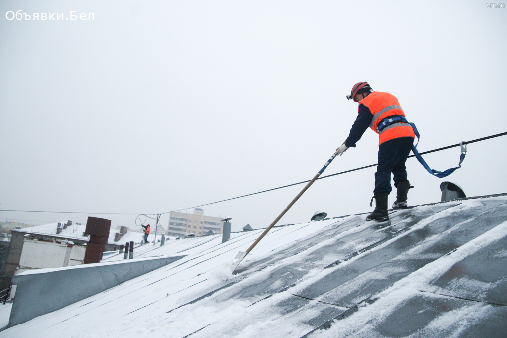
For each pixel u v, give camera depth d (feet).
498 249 5.61
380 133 10.97
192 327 6.75
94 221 30.89
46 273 20.62
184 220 400.06
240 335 5.49
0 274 107.04
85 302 20.04
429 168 10.88
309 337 4.65
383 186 10.58
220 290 8.88
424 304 4.62
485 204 8.85
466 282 4.87
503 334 3.54
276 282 7.77
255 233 22.68
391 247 7.57
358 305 5.11
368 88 12.08
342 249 8.73
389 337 4.11
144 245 80.33
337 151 11.46
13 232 111.24
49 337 12.71
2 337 17.28
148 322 8.48
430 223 8.57
